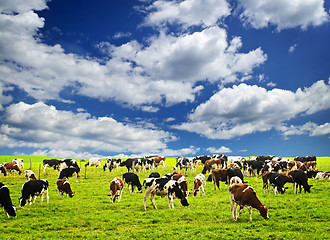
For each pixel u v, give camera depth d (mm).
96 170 47500
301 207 16703
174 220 15297
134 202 20719
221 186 29516
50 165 46250
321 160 66438
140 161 42406
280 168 36031
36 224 15016
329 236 11227
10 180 35812
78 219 15922
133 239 12109
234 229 12758
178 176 23484
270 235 11680
